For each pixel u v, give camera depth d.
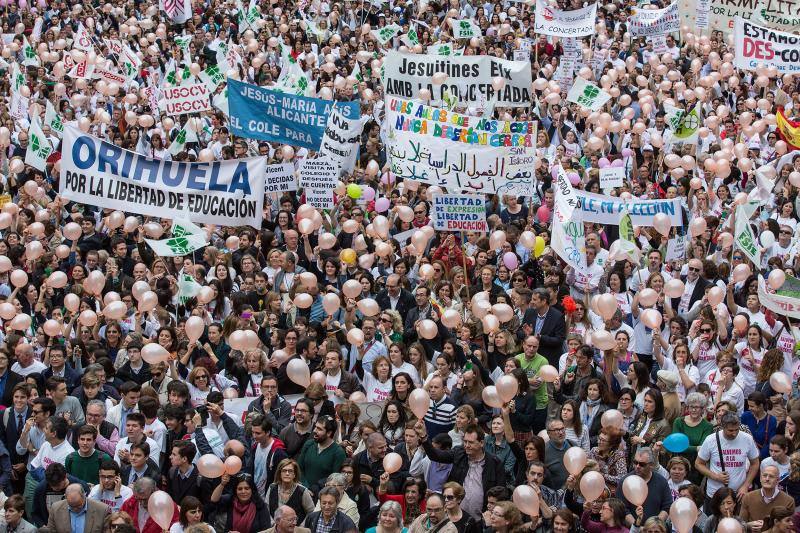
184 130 25.42
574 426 14.29
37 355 17.27
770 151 27.61
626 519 12.81
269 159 25.47
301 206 20.73
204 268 19.19
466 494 13.66
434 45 33.22
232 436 14.21
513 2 39.22
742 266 18.69
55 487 13.19
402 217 21.44
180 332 17.00
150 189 19.53
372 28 38.94
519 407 14.70
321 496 12.65
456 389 15.39
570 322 17.73
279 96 23.09
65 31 36.72
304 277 18.25
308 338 16.39
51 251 20.31
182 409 14.13
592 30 32.53
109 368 15.62
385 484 13.50
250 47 34.47
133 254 20.42
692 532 13.12
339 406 14.67
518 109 29.33
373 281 19.42
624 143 27.80
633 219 20.66
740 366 16.66
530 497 12.70
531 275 19.98
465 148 20.69
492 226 21.38
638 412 14.86
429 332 16.52
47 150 23.81
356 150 23.53
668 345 17.06
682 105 31.06
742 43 30.25
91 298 18.41
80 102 30.00
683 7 37.06
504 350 16.62
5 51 34.28
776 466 13.73
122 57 32.44
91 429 13.72
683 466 13.56
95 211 23.38
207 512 13.20
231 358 16.41
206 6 40.56
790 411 14.67
